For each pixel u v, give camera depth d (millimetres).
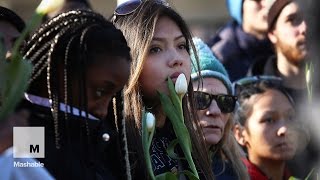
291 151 7730
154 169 5766
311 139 6227
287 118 7820
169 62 5750
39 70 4887
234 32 9484
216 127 6777
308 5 5148
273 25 8992
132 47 5746
